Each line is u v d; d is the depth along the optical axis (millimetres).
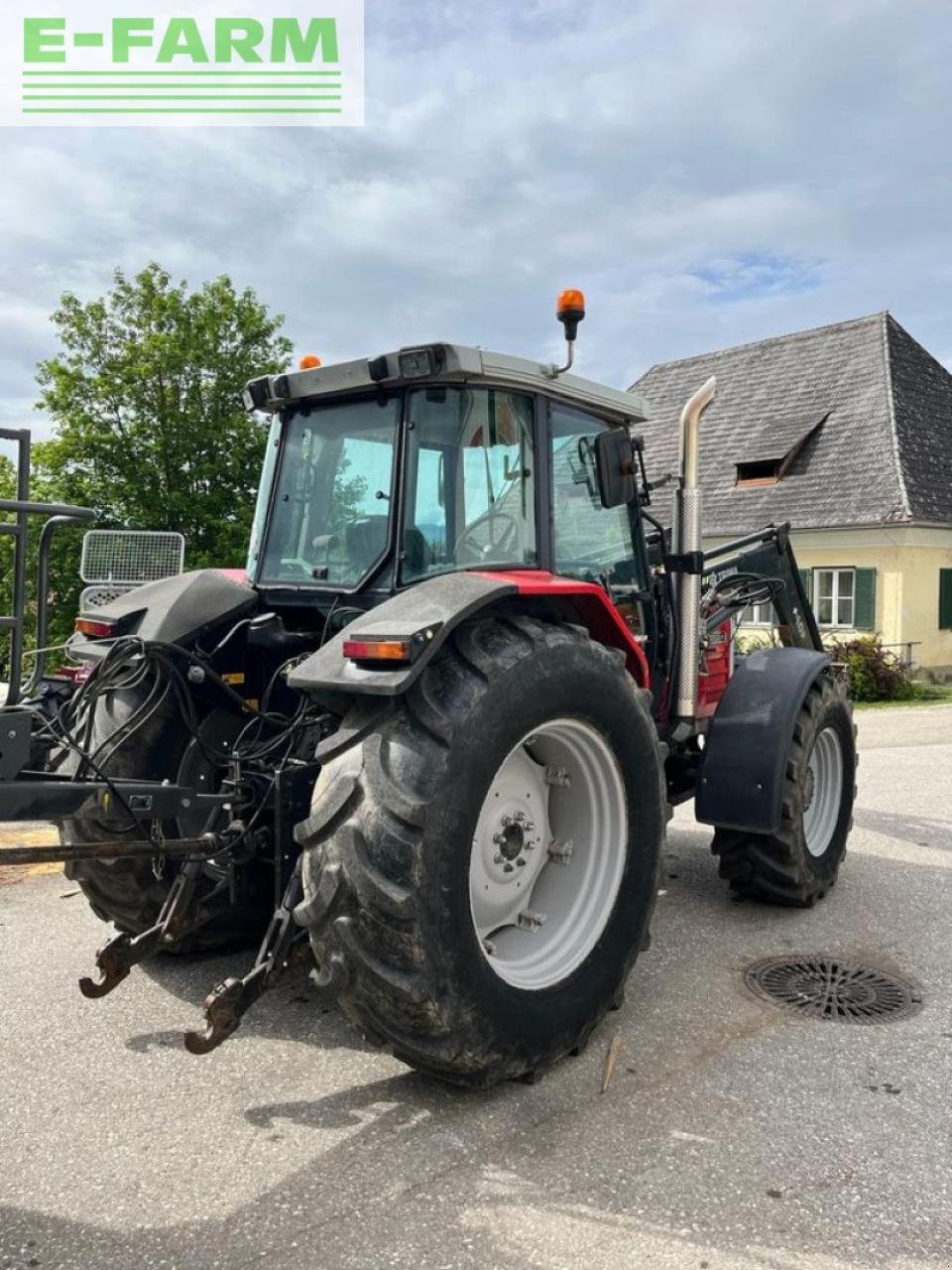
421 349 3096
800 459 20844
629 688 3256
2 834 5684
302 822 2715
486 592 2789
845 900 4707
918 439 19984
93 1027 3295
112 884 3504
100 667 3131
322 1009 3439
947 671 19250
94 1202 2369
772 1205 2357
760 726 4211
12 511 2635
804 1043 3217
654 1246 2211
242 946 3959
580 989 3055
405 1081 2947
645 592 4234
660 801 3412
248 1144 2613
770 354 23703
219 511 17734
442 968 2570
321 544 3494
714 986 3680
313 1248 2205
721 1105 2816
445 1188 2422
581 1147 2602
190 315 18016
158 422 17797
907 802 7090
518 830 3184
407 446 3250
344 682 2641
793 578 5672
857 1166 2518
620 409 3967
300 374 3459
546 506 3535
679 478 4320
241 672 3635
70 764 3275
